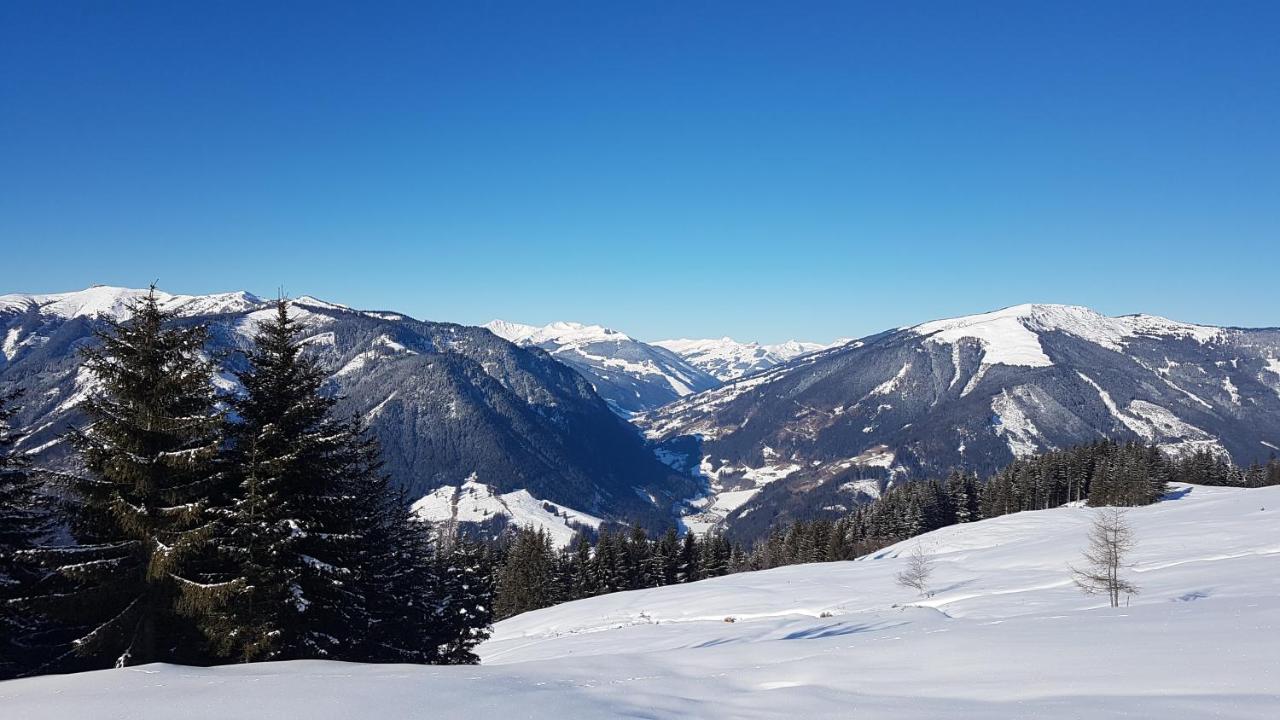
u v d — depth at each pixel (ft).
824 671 44.11
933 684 38.42
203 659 62.75
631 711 34.60
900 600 129.70
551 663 51.26
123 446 57.67
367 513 79.51
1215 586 87.45
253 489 60.70
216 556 62.08
